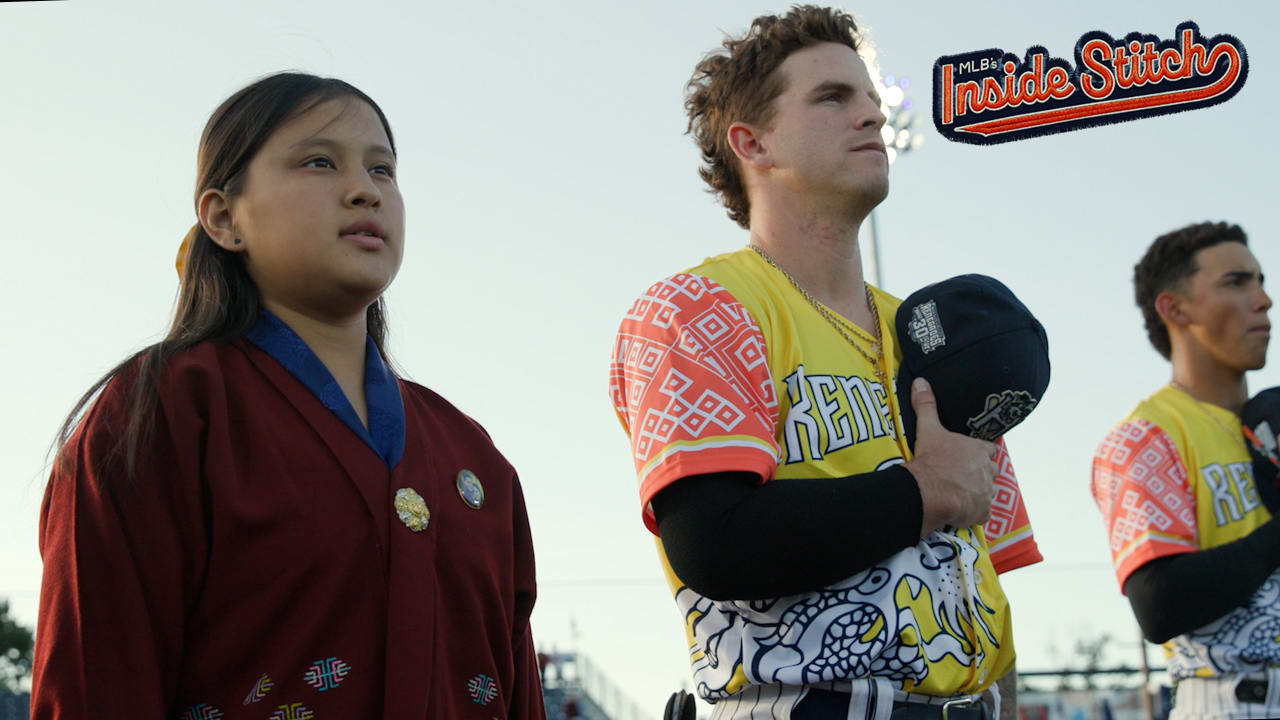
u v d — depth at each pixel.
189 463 2.80
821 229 3.65
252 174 3.13
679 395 3.26
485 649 3.04
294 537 2.81
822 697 3.14
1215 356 5.62
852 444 3.34
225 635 2.75
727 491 3.14
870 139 3.64
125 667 2.66
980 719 3.21
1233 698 4.99
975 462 3.28
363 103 3.30
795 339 3.43
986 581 3.43
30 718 2.66
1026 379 3.47
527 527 3.43
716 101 3.89
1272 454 5.31
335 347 3.17
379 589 2.87
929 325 3.51
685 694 3.46
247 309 3.10
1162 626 5.09
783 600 3.21
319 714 2.74
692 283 3.47
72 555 2.71
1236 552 4.97
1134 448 5.43
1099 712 23.89
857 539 3.09
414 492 3.00
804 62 3.70
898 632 3.15
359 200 3.12
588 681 29.23
